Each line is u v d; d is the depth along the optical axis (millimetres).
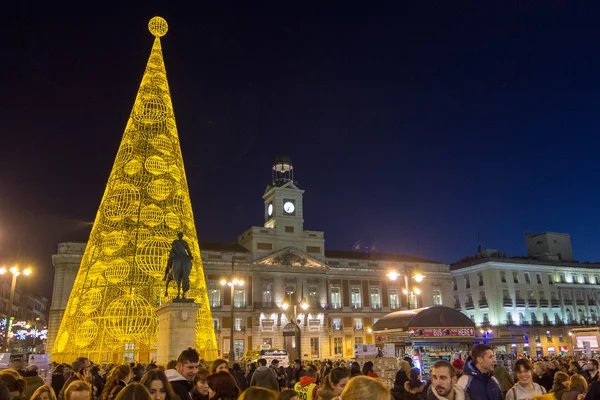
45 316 166125
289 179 94812
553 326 94000
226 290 80812
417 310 23375
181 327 24203
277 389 12180
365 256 95750
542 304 95625
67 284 71875
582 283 101875
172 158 42531
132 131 42406
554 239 107688
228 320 79750
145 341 37000
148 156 41375
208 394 8336
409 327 22312
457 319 23250
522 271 96750
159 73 45250
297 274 86125
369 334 88500
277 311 82062
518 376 9375
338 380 8000
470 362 8031
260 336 80125
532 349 90250
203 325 38875
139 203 39812
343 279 90188
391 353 22922
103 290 37406
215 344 40281
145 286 37656
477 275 96562
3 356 17750
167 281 26031
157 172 41188
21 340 117250
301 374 11539
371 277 92062
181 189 42312
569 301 99188
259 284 82938
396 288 93188
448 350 22875
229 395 7129
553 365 17234
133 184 40375
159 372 7258
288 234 88000
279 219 88312
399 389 12352
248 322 80812
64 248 73250
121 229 38906
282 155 95938
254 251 84625
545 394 9312
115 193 40281
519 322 92250
